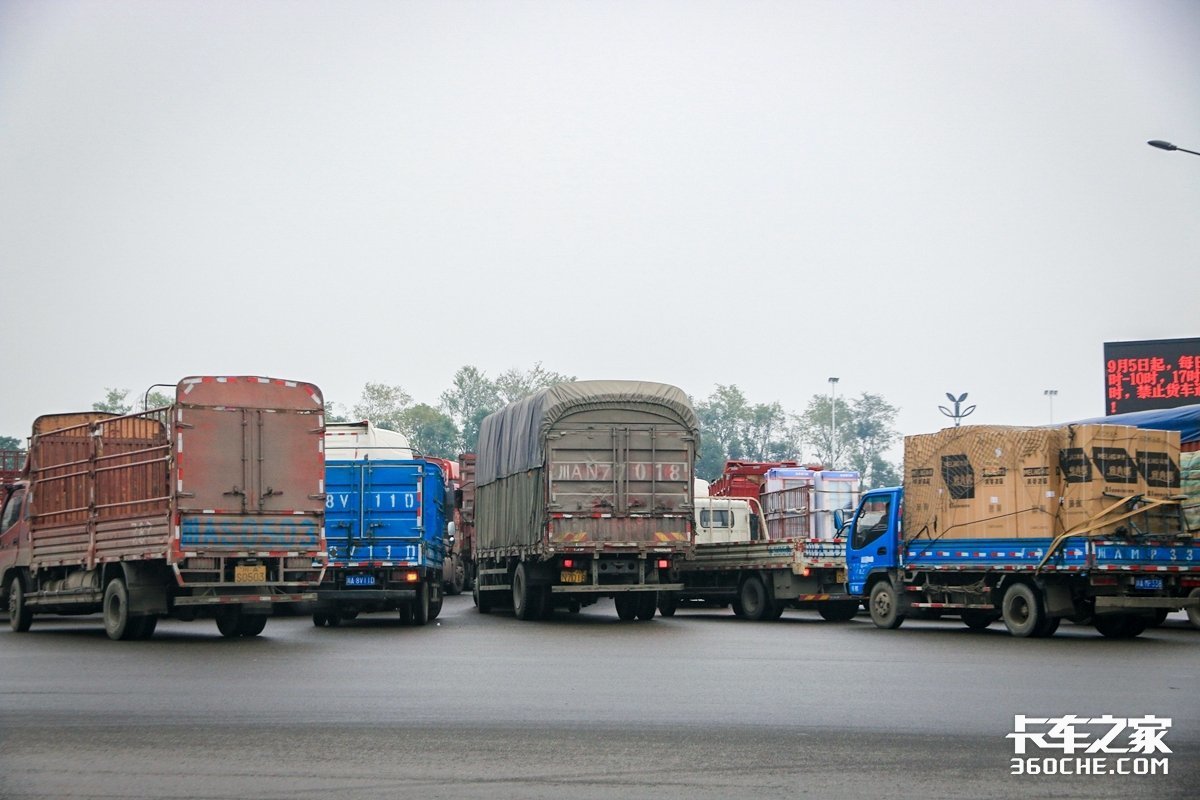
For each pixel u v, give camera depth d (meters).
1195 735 10.59
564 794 8.30
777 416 129.50
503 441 29.47
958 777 8.86
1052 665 16.44
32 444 23.69
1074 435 21.91
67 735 10.48
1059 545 21.80
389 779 8.74
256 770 9.03
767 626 25.78
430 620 27.36
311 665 16.17
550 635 22.16
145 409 21.33
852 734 10.58
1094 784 8.69
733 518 35.16
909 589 24.83
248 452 20.36
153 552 19.98
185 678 14.59
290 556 20.61
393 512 25.31
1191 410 29.20
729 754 9.66
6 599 24.66
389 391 117.25
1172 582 22.16
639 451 26.00
